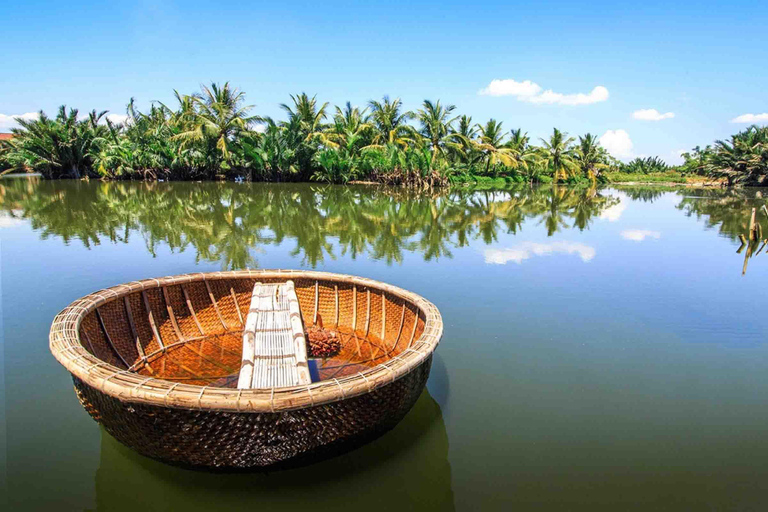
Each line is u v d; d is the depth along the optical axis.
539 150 51.00
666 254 10.88
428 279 8.06
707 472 3.17
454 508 2.82
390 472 3.12
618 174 65.62
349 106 36.25
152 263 8.97
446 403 4.00
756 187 47.81
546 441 3.49
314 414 2.73
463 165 44.19
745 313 6.51
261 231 12.94
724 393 4.25
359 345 5.04
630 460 3.29
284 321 4.50
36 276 7.81
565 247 11.48
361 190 30.38
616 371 4.66
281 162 33.47
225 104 31.30
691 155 74.75
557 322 6.02
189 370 4.46
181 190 26.41
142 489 2.94
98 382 2.68
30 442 3.33
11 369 4.34
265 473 3.00
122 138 36.72
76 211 16.47
